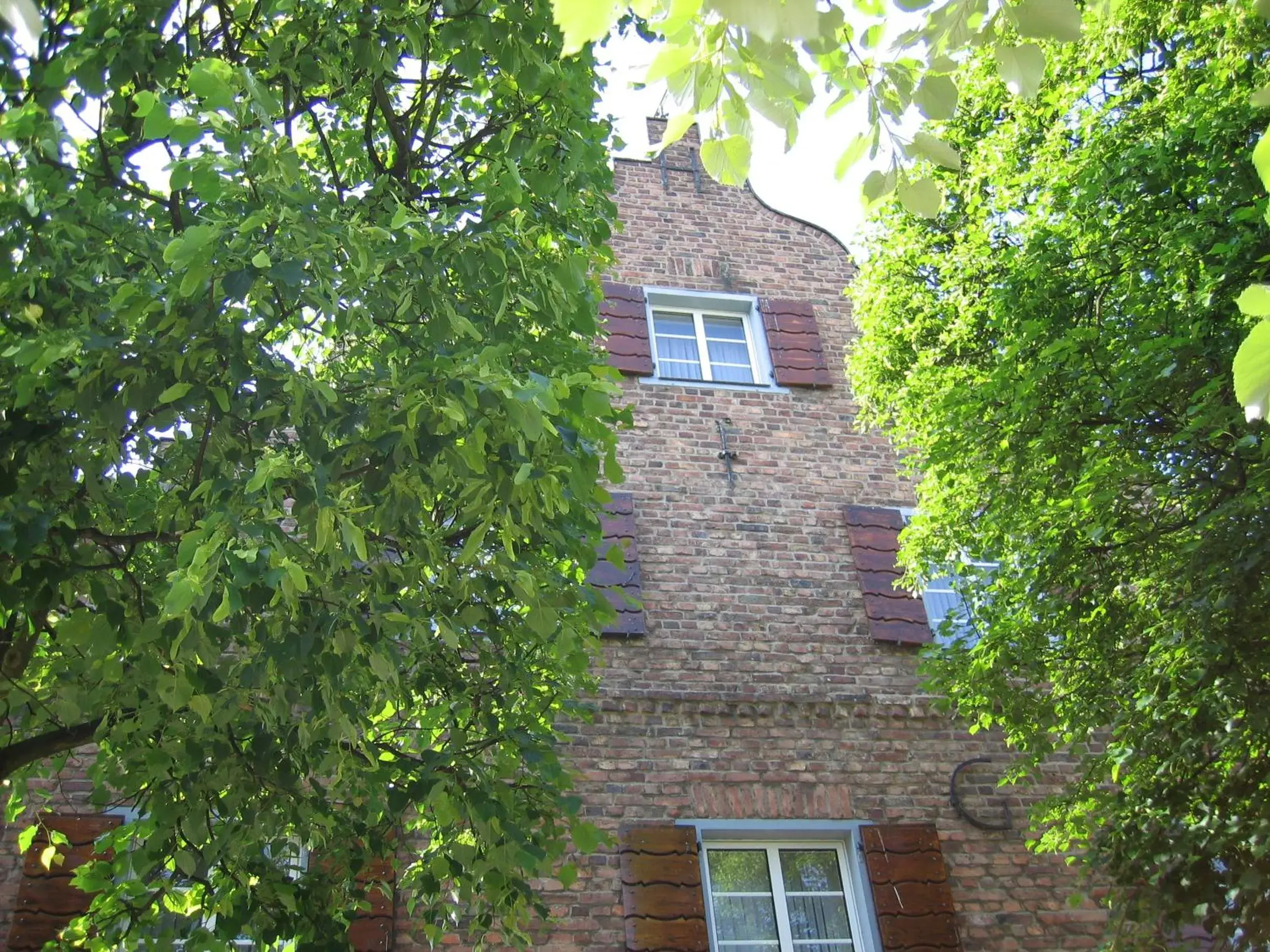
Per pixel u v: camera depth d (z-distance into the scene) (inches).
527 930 278.8
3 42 155.0
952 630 314.0
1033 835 323.6
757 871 311.6
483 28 189.2
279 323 174.2
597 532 201.8
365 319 165.5
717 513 372.2
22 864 263.3
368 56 192.5
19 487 145.8
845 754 329.7
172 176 144.3
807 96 81.5
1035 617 290.7
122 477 173.0
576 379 153.3
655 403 394.6
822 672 344.8
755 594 356.8
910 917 301.4
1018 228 316.8
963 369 326.0
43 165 151.2
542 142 205.5
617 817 304.5
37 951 251.1
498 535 189.5
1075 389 277.9
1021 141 334.0
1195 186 276.5
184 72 179.9
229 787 174.2
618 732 318.7
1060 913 312.7
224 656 207.5
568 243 201.5
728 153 85.9
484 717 193.9
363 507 148.4
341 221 170.7
